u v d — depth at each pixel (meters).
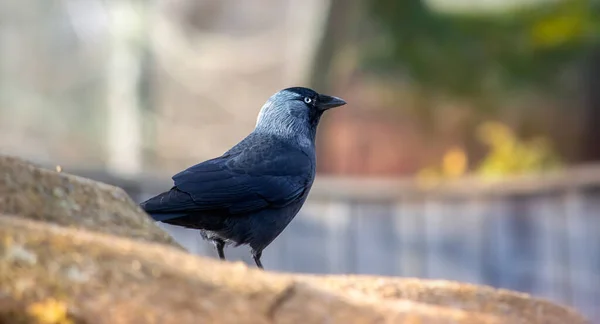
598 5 20.45
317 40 21.42
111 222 5.57
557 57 21.08
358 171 26.98
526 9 20.44
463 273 14.68
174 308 4.13
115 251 4.30
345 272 13.93
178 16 35.19
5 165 5.44
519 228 14.98
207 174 8.26
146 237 5.59
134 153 27.00
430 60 20.67
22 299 4.05
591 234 14.52
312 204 13.92
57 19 36.66
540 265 14.79
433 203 14.08
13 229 4.30
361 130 27.03
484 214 15.12
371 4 20.53
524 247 14.90
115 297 4.10
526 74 20.83
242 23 36.62
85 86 35.94
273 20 36.56
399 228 14.11
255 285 4.35
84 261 4.21
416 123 26.38
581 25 20.52
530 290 14.41
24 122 35.66
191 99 34.19
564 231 14.73
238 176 8.34
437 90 21.17
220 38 36.09
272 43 35.97
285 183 8.53
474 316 4.75
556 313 5.61
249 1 36.78
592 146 26.59
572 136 26.47
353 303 4.50
